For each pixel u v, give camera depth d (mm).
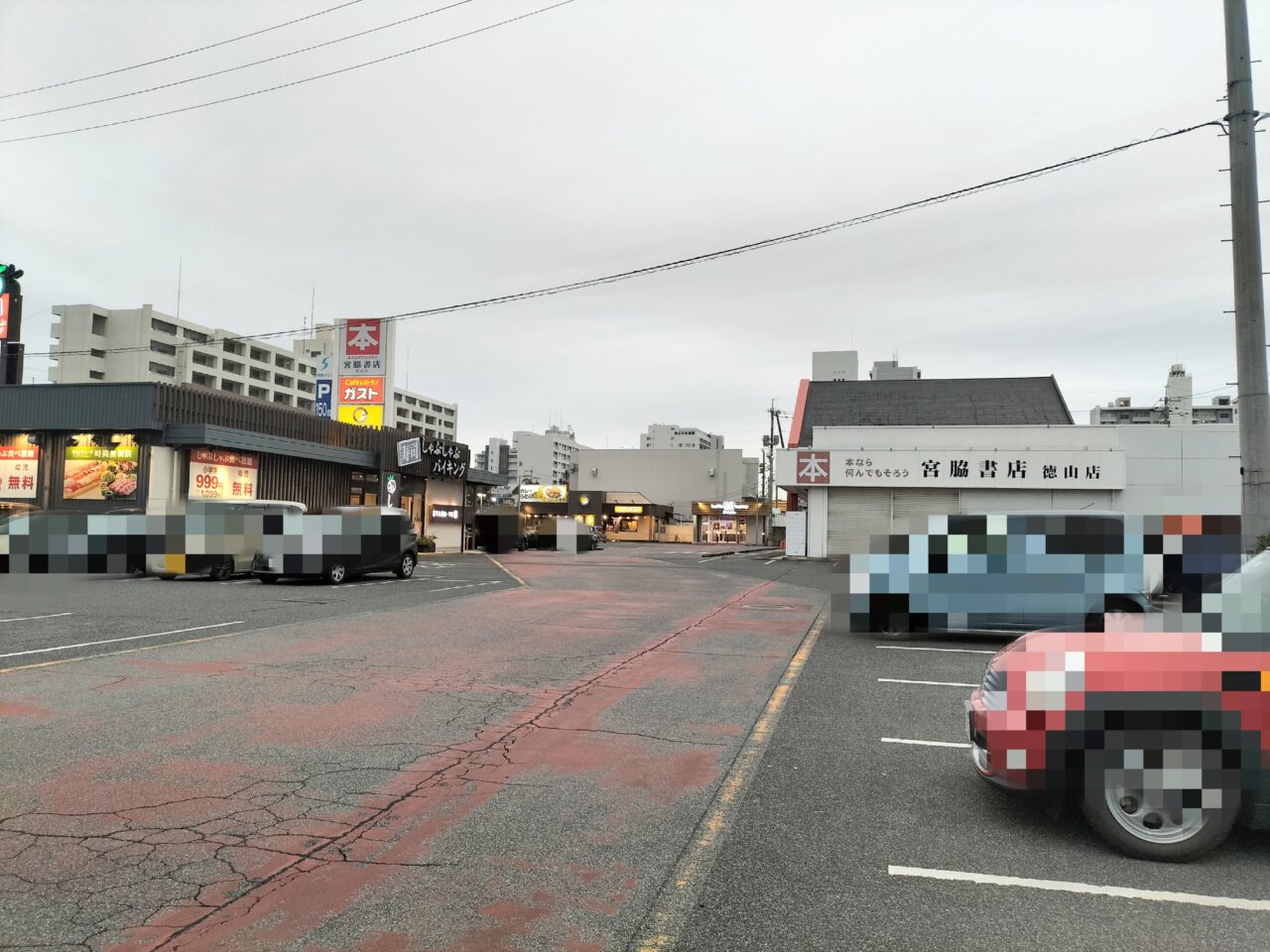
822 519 32469
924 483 30953
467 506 40750
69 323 95375
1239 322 10219
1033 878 3844
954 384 39656
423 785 5066
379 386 35938
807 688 8133
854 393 39938
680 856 4078
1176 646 4066
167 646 9703
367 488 31172
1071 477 29516
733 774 5387
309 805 4688
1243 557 9297
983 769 4504
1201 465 29219
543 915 3439
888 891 3701
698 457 84812
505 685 8016
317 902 3520
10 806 4562
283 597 15383
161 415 21203
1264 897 3648
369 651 9773
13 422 21547
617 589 19984
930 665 9477
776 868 3945
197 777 5105
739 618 14008
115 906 3447
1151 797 4031
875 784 5207
